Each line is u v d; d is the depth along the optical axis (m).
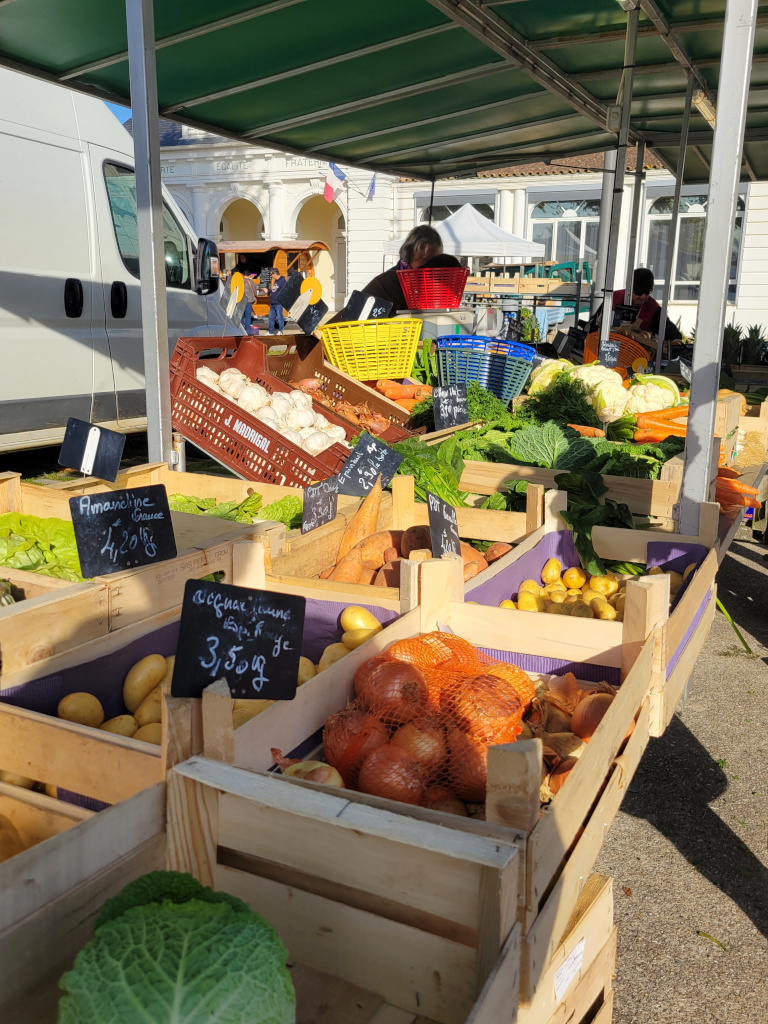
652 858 2.80
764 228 18.02
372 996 1.31
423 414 5.73
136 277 6.44
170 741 1.34
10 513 2.73
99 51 5.30
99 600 2.06
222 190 26.17
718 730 3.66
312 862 1.28
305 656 2.52
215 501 3.57
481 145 9.35
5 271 5.28
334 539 3.03
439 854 1.17
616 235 7.26
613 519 3.79
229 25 5.10
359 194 22.72
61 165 5.71
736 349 10.49
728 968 2.32
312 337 6.02
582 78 7.44
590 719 1.98
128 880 1.29
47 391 5.64
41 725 1.59
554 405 5.77
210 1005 0.98
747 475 5.09
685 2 5.82
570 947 1.55
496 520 3.46
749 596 5.34
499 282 13.09
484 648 2.38
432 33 5.57
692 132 9.80
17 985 1.13
